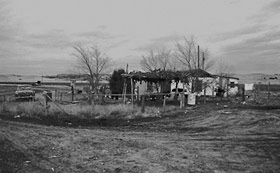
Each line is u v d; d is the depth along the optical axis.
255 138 9.74
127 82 29.19
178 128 12.00
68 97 28.83
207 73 31.84
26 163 6.57
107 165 6.50
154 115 15.66
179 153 7.63
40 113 15.38
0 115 15.02
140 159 7.00
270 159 7.09
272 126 12.25
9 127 11.49
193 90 26.30
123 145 8.52
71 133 10.43
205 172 6.06
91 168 6.27
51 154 7.41
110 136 9.97
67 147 8.17
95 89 28.52
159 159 7.02
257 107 20.17
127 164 6.58
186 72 25.94
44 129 11.23
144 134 10.49
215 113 16.39
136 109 16.70
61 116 14.91
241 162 6.82
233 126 12.38
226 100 28.17
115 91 29.64
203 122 13.56
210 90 34.62
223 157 7.26
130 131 11.17
